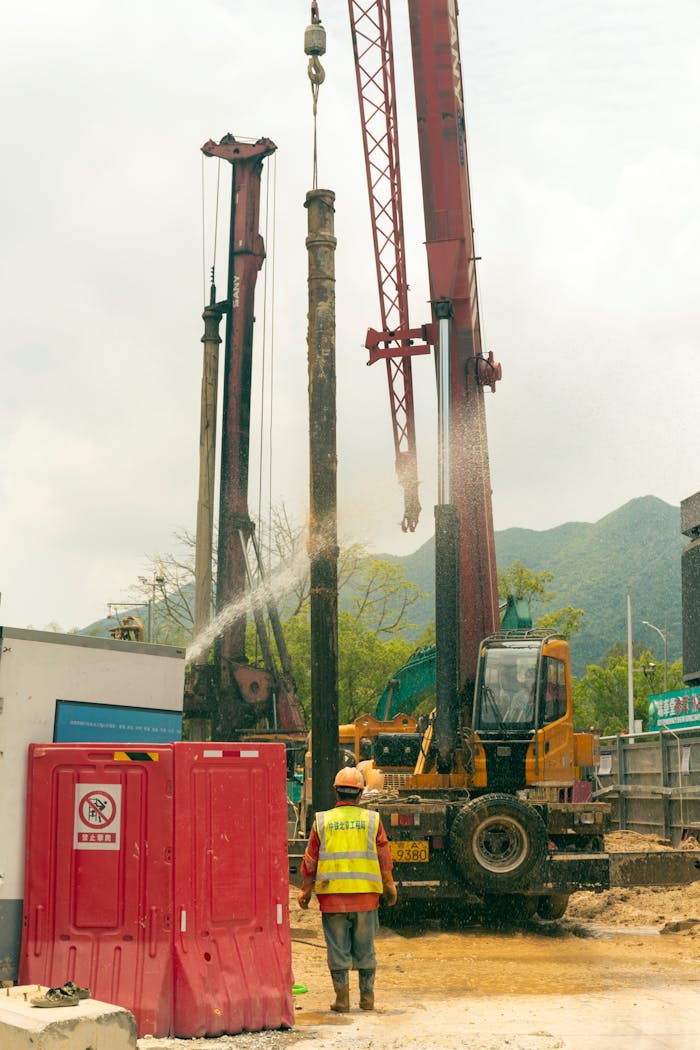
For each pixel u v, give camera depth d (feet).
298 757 80.28
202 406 109.09
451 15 72.13
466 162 72.74
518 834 45.78
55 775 27.12
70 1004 21.81
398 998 30.99
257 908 27.32
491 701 51.55
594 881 45.60
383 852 29.91
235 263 107.65
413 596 190.80
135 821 26.71
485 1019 27.66
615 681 274.77
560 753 52.19
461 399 69.21
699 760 67.31
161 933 26.08
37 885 26.68
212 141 108.68
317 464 42.16
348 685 181.68
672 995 30.99
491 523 67.21
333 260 43.24
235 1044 24.90
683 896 51.80
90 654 29.58
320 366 42.57
